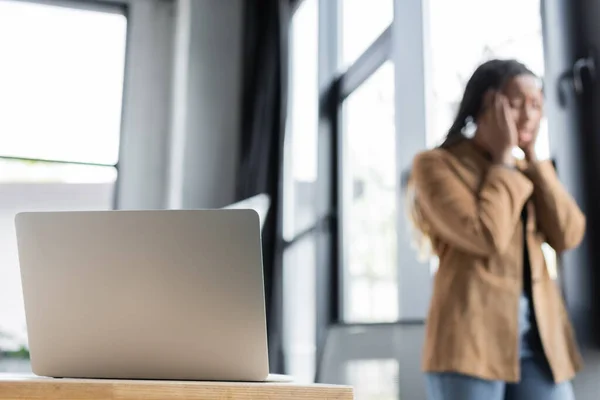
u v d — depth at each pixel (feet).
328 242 9.89
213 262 2.93
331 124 10.27
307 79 11.21
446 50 7.39
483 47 6.80
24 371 10.59
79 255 3.03
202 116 12.25
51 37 12.13
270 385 2.53
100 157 12.01
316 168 10.18
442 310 4.64
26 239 3.10
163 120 12.37
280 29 11.26
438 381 4.58
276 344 10.33
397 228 7.52
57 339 3.11
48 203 11.57
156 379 3.03
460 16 7.18
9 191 11.42
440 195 4.82
